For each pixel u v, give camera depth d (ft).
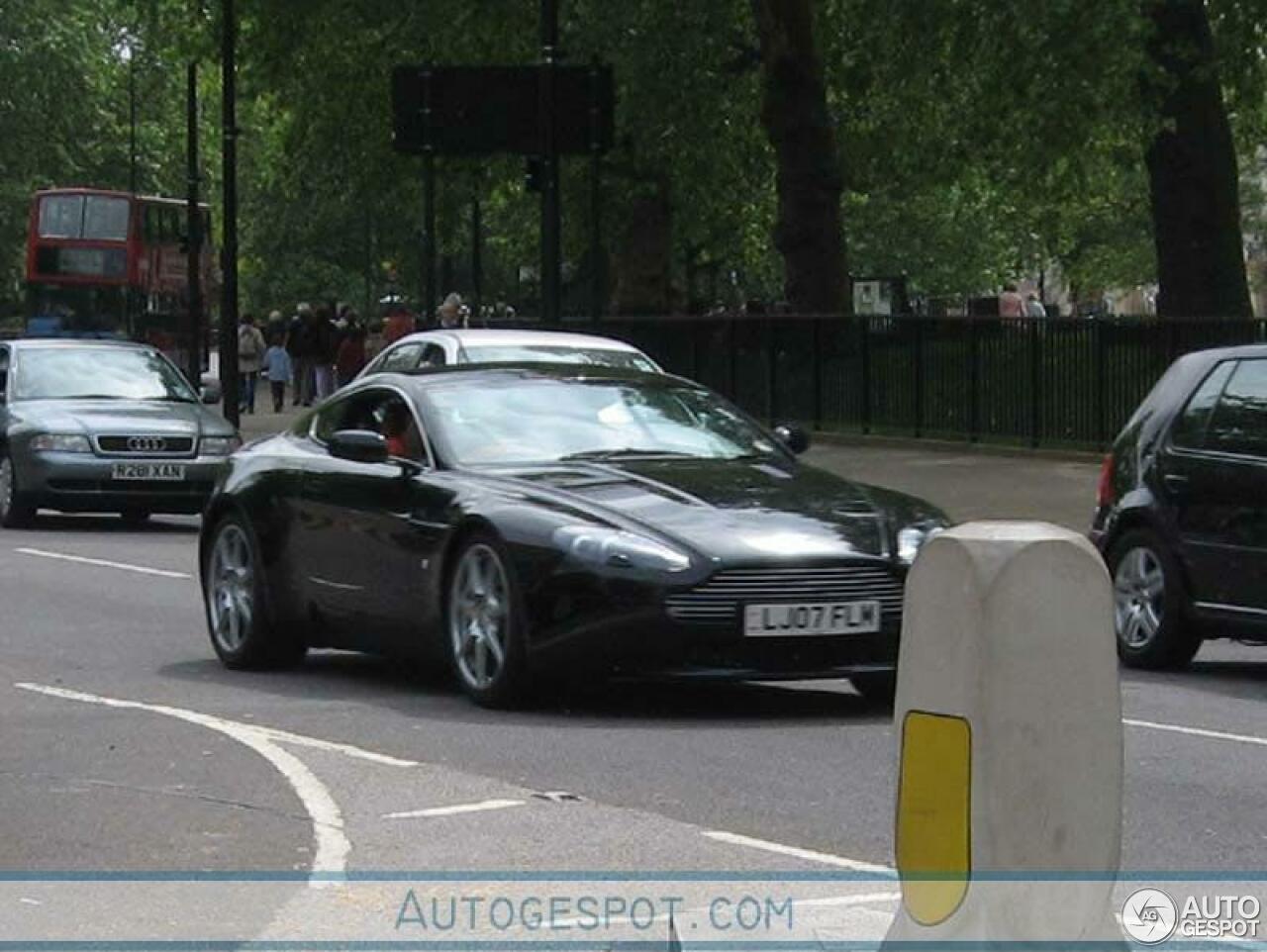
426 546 54.60
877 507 53.26
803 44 164.25
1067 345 131.85
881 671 51.29
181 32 190.90
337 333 225.56
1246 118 170.81
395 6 173.58
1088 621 19.04
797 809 41.19
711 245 233.14
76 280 264.93
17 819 40.88
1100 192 168.55
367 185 189.47
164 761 46.57
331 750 47.65
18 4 372.17
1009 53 130.00
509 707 53.11
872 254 307.58
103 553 97.04
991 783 18.81
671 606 49.78
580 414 57.82
